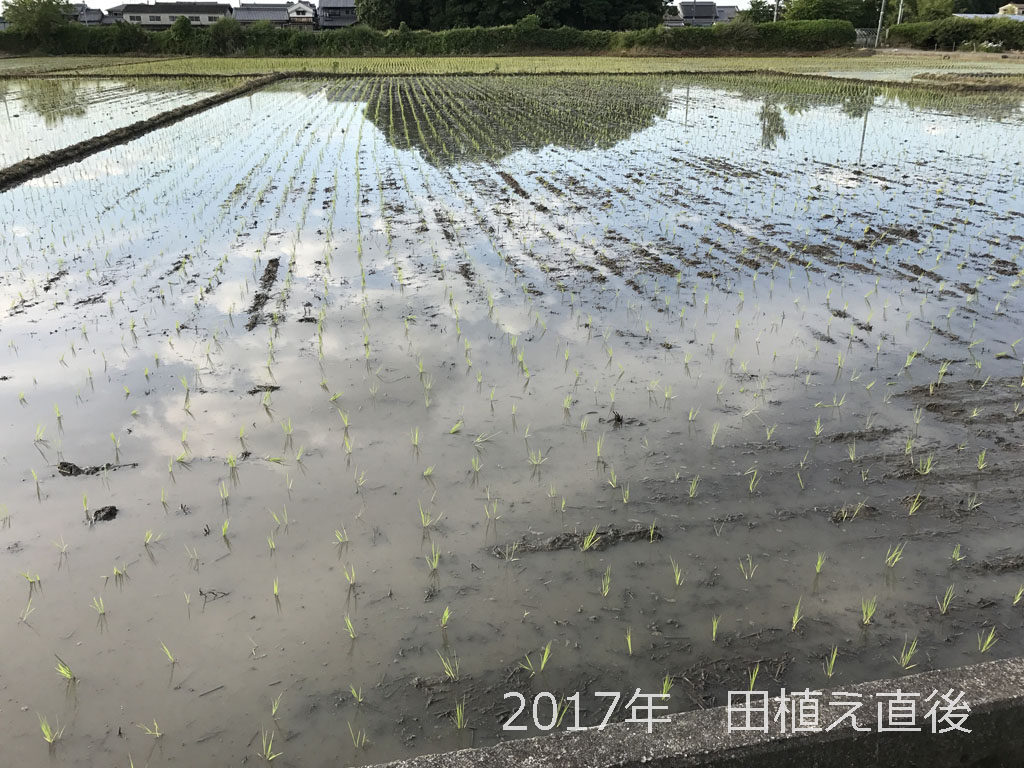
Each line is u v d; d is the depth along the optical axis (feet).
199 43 127.24
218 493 12.05
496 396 15.17
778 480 12.22
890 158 40.22
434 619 9.46
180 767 7.58
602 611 9.57
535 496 11.93
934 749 6.96
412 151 43.45
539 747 6.68
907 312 19.27
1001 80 73.46
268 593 9.92
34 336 18.04
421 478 12.43
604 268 22.98
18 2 127.13
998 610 9.52
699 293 20.83
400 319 19.07
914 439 13.38
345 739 7.87
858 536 10.88
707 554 10.56
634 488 12.07
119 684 8.54
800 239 25.76
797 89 75.87
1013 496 11.73
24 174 35.99
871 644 9.01
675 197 31.99
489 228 27.40
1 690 8.48
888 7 159.84
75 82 84.38
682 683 8.51
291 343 17.67
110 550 10.75
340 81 87.40
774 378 15.78
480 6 150.41
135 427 14.01
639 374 16.05
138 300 20.42
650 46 125.29
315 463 12.85
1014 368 16.06
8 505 11.74
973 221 27.78
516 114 58.90
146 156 41.75
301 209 30.04
